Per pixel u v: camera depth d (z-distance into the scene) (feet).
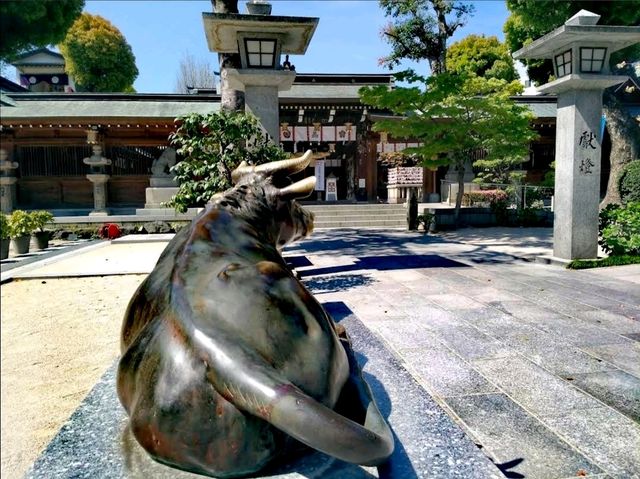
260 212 7.18
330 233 49.65
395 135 47.93
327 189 74.69
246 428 4.90
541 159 72.49
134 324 6.26
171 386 4.98
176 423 4.93
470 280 25.40
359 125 69.46
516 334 16.30
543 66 75.56
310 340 5.30
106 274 29.01
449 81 43.88
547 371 13.20
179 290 5.52
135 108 60.59
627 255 30.04
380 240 43.34
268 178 7.50
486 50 97.19
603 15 44.24
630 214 31.09
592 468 8.83
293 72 24.44
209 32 24.49
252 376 4.61
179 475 5.14
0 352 15.83
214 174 20.10
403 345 15.25
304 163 7.58
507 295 21.94
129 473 5.39
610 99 51.16
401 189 64.90
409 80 45.09
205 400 4.89
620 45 27.35
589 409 11.07
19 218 38.58
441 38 58.90
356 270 28.45
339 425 4.30
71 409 11.66
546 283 24.47
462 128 45.32
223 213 6.75
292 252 36.11
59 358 15.24
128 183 61.93
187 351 5.02
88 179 58.44
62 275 28.43
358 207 60.44
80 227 51.42
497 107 44.34
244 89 25.54
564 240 29.96
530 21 46.47
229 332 5.01
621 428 10.24
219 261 5.93
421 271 28.04
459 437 6.68
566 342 15.49
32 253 39.11
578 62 27.43
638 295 21.71
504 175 64.64
